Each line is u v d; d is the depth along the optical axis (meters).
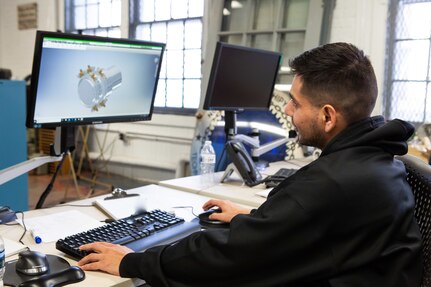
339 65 1.00
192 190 1.95
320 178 0.93
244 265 0.95
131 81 1.74
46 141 5.06
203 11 4.27
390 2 3.19
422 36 3.11
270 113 3.00
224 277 0.98
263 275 0.96
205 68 3.83
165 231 1.33
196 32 4.54
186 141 4.57
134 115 1.81
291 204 0.93
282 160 2.80
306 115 1.06
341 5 3.30
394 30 3.20
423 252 0.96
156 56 1.80
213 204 1.55
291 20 3.48
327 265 0.92
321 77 1.01
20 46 6.16
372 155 0.98
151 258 1.04
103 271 1.09
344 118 1.02
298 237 0.92
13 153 3.12
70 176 5.33
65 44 1.45
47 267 1.06
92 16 5.47
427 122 2.93
